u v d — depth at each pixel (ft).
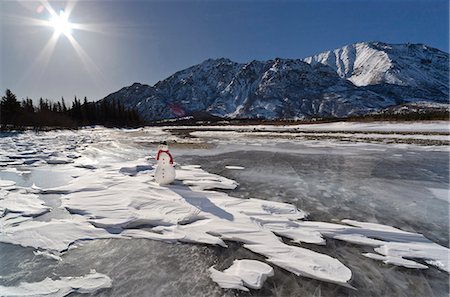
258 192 20.24
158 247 11.60
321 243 12.01
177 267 10.07
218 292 8.62
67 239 12.16
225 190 20.76
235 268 9.91
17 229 13.05
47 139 71.97
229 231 12.79
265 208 16.06
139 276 9.50
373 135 66.18
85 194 18.33
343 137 66.03
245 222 13.83
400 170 27.91
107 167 29.32
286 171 27.86
